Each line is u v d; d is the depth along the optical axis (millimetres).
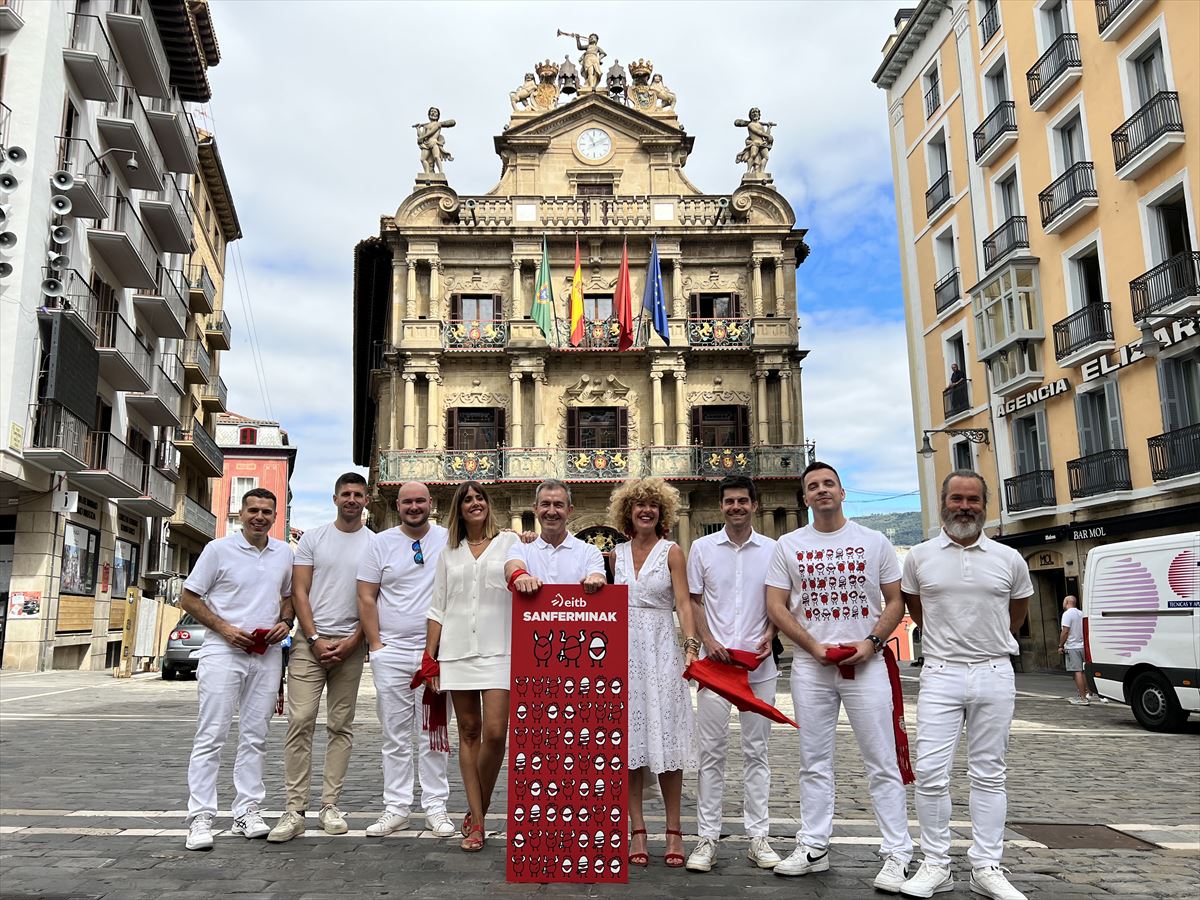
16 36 20234
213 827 5660
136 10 25859
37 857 4887
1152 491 19469
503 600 5281
